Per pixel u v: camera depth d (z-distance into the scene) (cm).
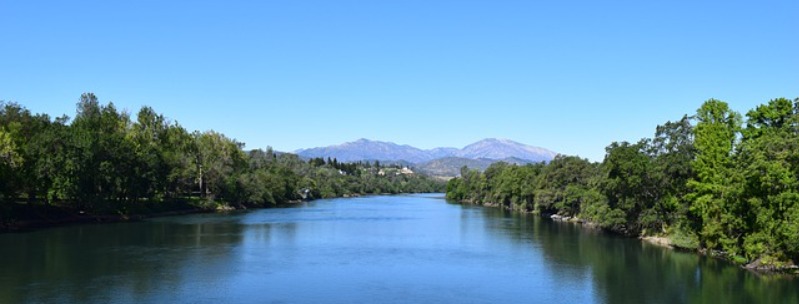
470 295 5450
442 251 8194
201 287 5675
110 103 16125
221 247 8406
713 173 7675
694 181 7919
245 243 8912
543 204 15038
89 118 14562
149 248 8194
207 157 17638
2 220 10138
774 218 6153
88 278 6012
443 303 5153
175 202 15775
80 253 7638
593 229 11381
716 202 6981
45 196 11175
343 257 7581
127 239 9181
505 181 19062
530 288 5747
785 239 6009
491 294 5491
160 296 5297
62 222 11469
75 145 11281
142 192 13400
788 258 6209
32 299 5103
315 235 10175
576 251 8181
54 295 5256
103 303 5012
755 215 6444
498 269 6750
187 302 5103
